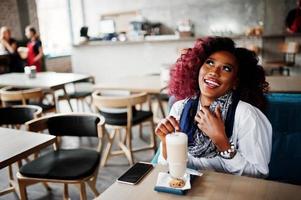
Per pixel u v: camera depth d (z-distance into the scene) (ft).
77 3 25.70
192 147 4.57
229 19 22.63
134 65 23.03
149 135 13.84
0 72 22.63
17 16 27.50
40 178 6.52
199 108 4.67
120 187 3.85
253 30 20.68
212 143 4.41
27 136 6.09
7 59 22.81
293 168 6.11
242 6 22.13
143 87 11.35
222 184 3.83
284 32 20.68
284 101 6.32
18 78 15.96
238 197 3.54
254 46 20.31
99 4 25.46
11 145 5.61
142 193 3.69
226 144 4.13
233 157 4.20
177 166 3.74
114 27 24.43
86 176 6.53
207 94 4.46
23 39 27.81
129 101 9.86
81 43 23.29
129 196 3.64
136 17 24.11
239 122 4.33
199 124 4.24
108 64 23.61
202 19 23.26
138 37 22.22
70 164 6.88
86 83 17.17
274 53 21.25
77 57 24.38
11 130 6.48
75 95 15.74
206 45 4.70
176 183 3.75
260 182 3.86
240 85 4.77
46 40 32.94
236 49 4.69
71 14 25.77
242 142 4.28
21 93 11.96
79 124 7.75
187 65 4.89
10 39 22.70
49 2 32.42
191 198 3.54
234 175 4.07
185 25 22.47
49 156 7.39
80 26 25.94
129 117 10.11
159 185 3.76
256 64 4.81
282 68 20.48
